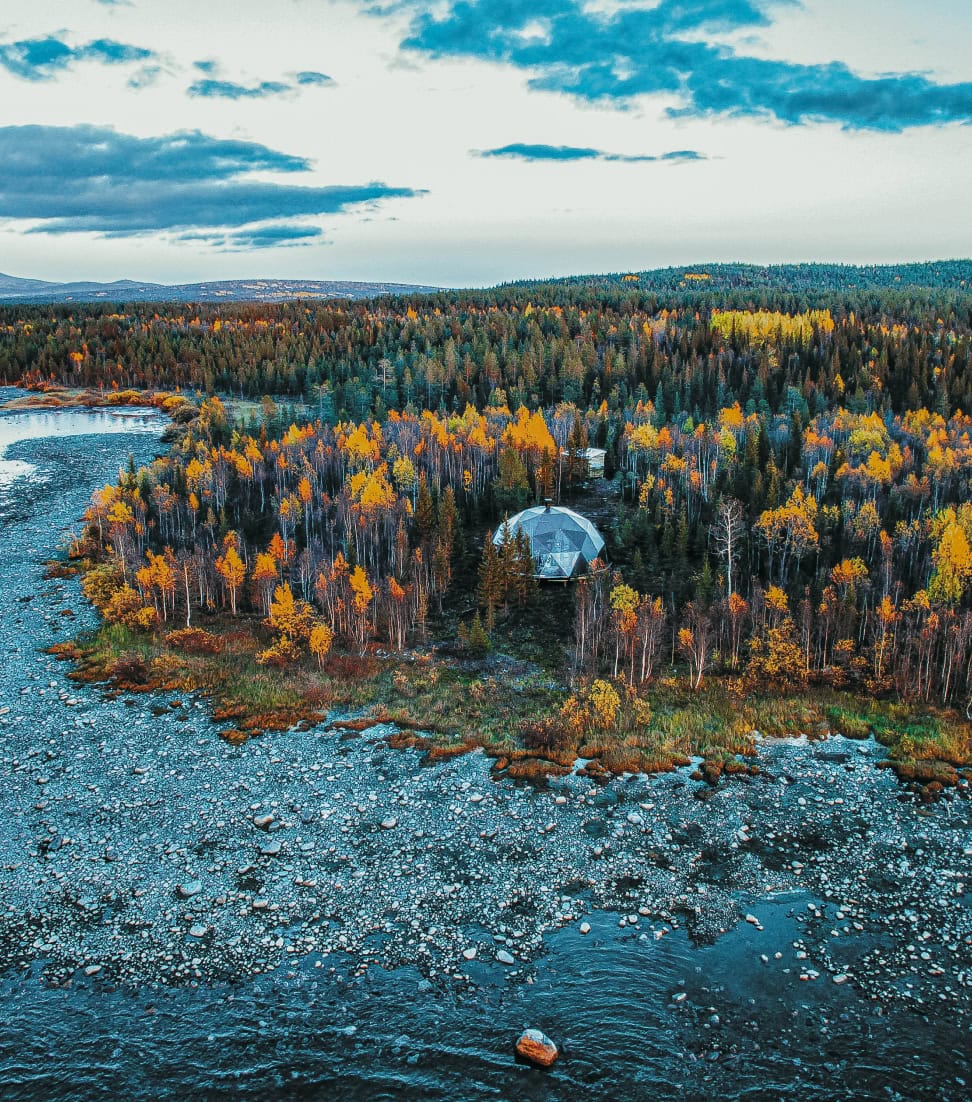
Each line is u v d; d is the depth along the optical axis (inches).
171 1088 816.9
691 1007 912.9
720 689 1772.9
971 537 2393.0
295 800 1327.5
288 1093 810.8
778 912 1066.7
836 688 1780.3
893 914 1058.1
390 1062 846.5
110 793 1337.4
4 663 1846.7
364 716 1637.6
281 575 2522.1
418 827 1258.6
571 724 1578.5
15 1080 823.7
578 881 1133.7
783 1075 824.3
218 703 1676.9
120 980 952.9
